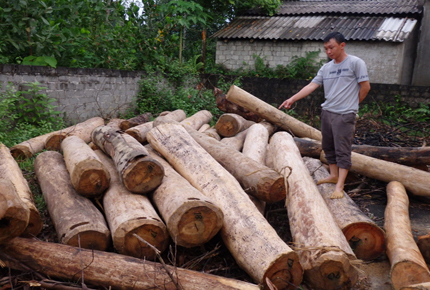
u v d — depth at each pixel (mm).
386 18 12414
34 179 4520
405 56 12562
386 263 3318
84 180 3332
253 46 13156
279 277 2598
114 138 4012
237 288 2383
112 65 9750
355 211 3475
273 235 2787
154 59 11023
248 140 5559
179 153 4031
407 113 10148
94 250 2734
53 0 8547
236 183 3486
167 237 2967
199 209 2842
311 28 12695
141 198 3273
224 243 3094
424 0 11797
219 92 7434
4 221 2330
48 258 2639
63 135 5891
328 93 3873
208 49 15688
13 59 7926
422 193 4516
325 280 2723
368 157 4875
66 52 8688
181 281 2467
